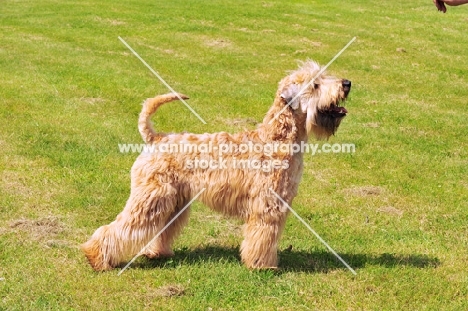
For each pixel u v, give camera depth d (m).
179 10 9.55
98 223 3.39
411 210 3.68
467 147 4.66
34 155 4.14
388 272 3.02
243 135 2.97
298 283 2.92
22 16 8.98
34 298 2.77
